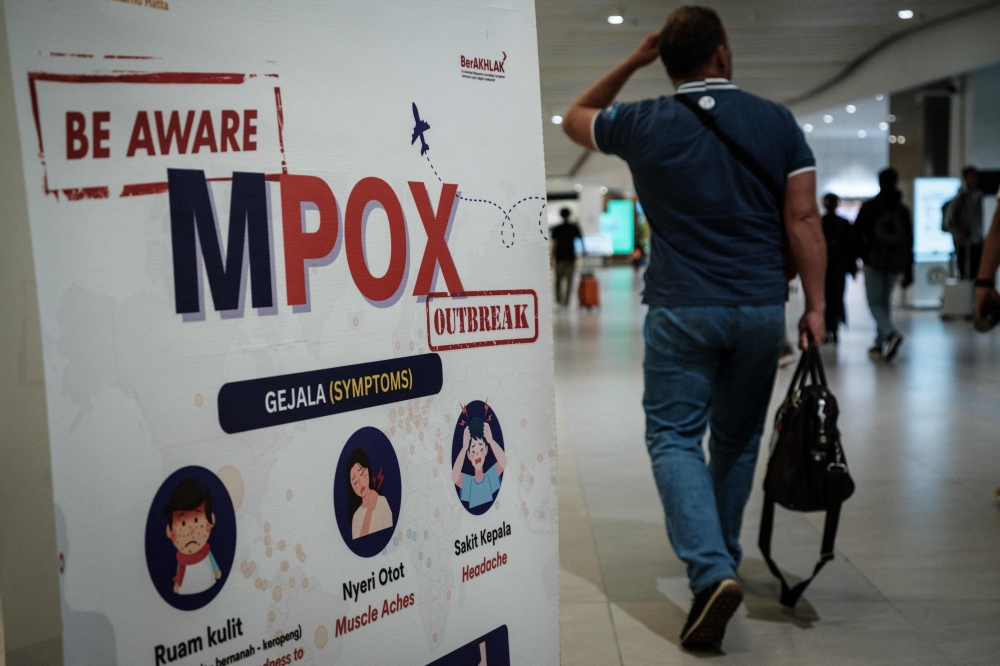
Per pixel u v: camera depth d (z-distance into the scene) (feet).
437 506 3.98
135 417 2.95
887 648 7.02
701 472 7.19
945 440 14.28
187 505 3.10
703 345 7.20
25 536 2.90
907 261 23.68
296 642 3.44
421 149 3.86
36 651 2.93
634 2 38.27
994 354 24.77
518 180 4.32
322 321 3.48
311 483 3.47
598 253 135.85
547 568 4.54
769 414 16.87
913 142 48.34
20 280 2.78
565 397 19.03
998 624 7.43
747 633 7.35
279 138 3.33
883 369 22.35
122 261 2.91
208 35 3.12
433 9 3.92
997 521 10.18
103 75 2.85
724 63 7.53
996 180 41.68
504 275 4.27
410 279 3.84
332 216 3.51
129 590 2.96
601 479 12.38
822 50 49.37
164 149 3.01
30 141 2.70
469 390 4.12
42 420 2.83
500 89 4.22
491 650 4.26
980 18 40.60
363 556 3.67
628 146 7.39
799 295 52.60
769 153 7.05
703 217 7.09
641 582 8.55
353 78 3.59
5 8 2.64
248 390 3.25
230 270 3.19
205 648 3.17
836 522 7.30
